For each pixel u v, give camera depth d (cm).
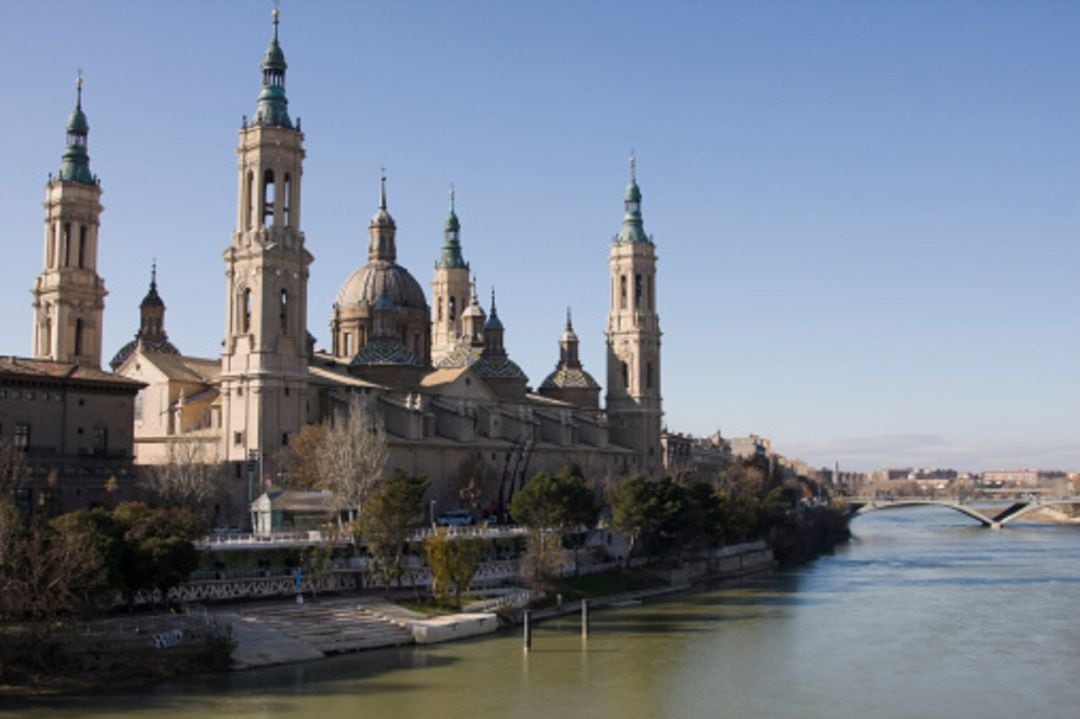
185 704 8756
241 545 12006
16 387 14025
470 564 12950
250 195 16888
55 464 14112
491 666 10512
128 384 15212
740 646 11769
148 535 10325
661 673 10325
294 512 13812
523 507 15850
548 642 11869
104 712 8425
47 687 9019
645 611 14512
